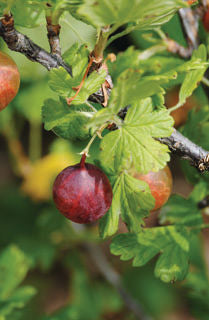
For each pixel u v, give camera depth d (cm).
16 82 23
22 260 39
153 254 28
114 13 20
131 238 28
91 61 22
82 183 23
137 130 23
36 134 45
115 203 25
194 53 27
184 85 26
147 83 21
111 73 28
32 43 23
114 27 21
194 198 30
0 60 23
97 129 23
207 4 29
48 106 24
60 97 24
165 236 28
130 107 24
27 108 41
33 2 22
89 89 23
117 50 34
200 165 25
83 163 24
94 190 23
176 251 28
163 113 24
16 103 42
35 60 23
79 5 21
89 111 25
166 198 26
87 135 25
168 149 23
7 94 23
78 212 23
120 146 23
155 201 26
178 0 20
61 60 23
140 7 20
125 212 25
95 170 24
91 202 23
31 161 47
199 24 31
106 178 24
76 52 23
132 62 28
